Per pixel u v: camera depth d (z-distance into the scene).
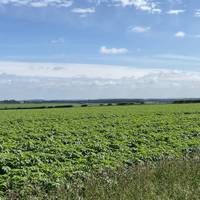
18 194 11.81
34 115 59.78
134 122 40.75
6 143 24.19
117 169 15.23
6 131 32.81
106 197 10.72
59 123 41.91
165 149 21.27
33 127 37.25
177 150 21.31
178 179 12.55
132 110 70.62
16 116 57.59
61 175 14.36
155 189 11.41
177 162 15.37
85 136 28.00
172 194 10.94
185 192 10.98
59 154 19.28
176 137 26.75
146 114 56.03
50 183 13.12
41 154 18.67
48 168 15.52
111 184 12.12
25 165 16.70
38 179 13.61
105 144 22.98
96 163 17.11
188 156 18.64
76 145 22.61
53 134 30.44
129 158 18.48
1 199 11.40
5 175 14.38
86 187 11.77
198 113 56.56
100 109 78.94
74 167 15.88
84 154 20.19
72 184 12.47
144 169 14.20
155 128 33.22
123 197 10.68
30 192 12.05
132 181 12.24
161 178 12.94
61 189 11.82
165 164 14.91
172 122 39.41
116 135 28.66
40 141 25.20
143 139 25.05
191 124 36.97
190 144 23.45
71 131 31.86
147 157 18.73
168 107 81.75
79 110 75.50
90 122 42.12
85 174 14.34
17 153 19.88
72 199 10.88
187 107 79.75
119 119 45.81
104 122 41.50
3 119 50.72
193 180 12.47
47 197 11.29
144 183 11.97
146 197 10.63
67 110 76.75
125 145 22.97
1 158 17.38
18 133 31.27
